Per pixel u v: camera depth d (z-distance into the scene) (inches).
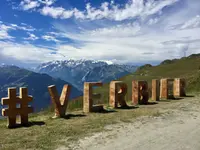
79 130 431.8
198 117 555.8
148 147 337.7
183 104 777.6
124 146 342.0
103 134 405.7
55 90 583.8
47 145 345.1
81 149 328.2
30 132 422.6
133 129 440.8
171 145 346.9
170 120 522.9
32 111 506.9
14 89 485.7
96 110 671.8
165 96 964.6
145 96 842.2
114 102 734.5
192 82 1531.7
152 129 442.0
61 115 586.9
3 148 331.6
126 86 766.5
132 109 695.7
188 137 388.8
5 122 581.9
